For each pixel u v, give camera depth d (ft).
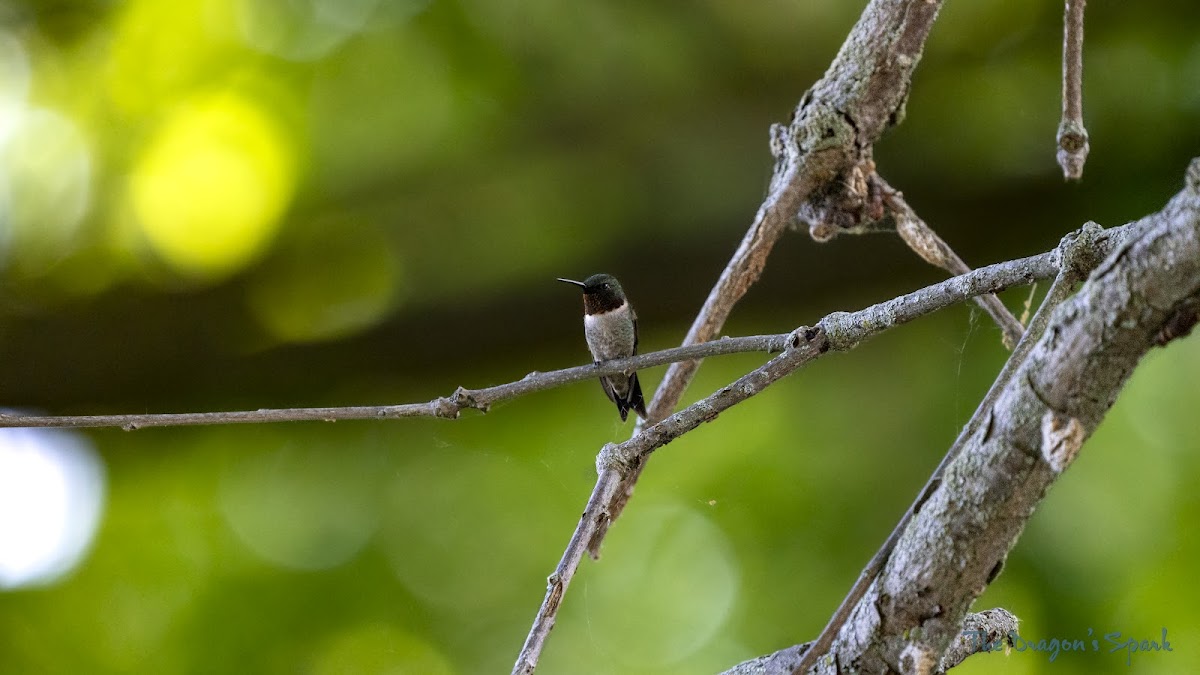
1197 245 9.16
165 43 39.01
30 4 37.93
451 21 38.63
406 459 41.29
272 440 41.34
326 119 40.32
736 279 19.07
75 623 37.17
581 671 37.55
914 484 36.65
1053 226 35.86
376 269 40.52
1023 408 10.55
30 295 38.42
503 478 41.06
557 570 13.32
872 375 39.22
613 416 41.24
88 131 39.75
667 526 39.99
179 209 39.88
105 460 39.88
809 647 13.73
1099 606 31.30
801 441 39.55
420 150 40.81
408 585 38.83
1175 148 34.24
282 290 40.06
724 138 39.17
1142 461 34.40
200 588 38.37
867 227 22.57
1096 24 35.32
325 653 37.14
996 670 30.45
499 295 38.99
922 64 37.11
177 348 38.63
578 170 40.11
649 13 37.76
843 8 37.86
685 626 37.93
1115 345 9.84
